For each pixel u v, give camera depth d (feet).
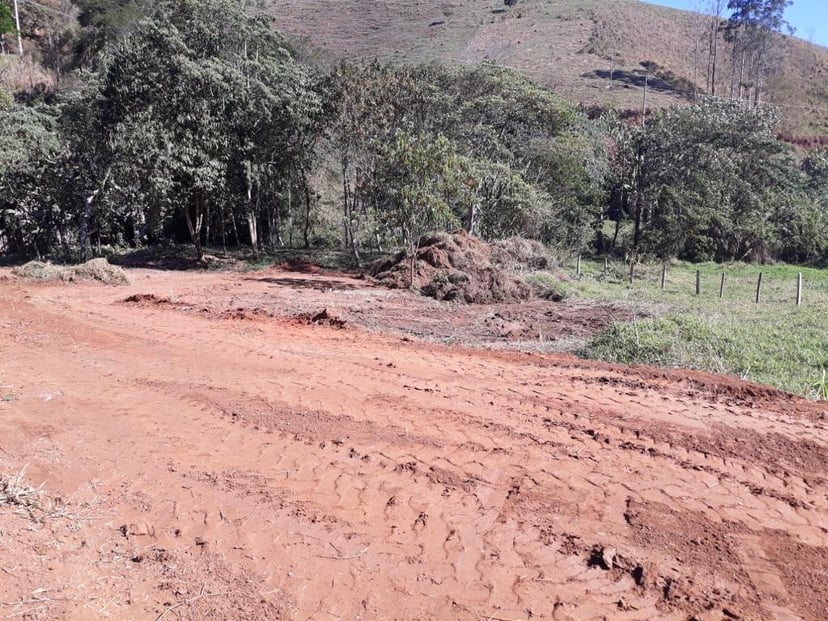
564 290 53.42
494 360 27.22
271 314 39.47
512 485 15.06
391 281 55.62
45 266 57.11
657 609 10.88
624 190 96.89
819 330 34.22
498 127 83.56
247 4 190.08
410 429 18.33
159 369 24.57
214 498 14.35
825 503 14.58
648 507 14.16
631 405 20.80
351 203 92.89
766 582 11.62
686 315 32.99
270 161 77.41
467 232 68.03
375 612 10.75
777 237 94.38
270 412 19.63
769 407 20.98
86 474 15.40
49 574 11.48
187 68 65.87
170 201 68.13
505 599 11.10
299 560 12.15
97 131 69.82
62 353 27.20
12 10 153.79
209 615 10.58
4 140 76.64
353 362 26.07
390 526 13.30
